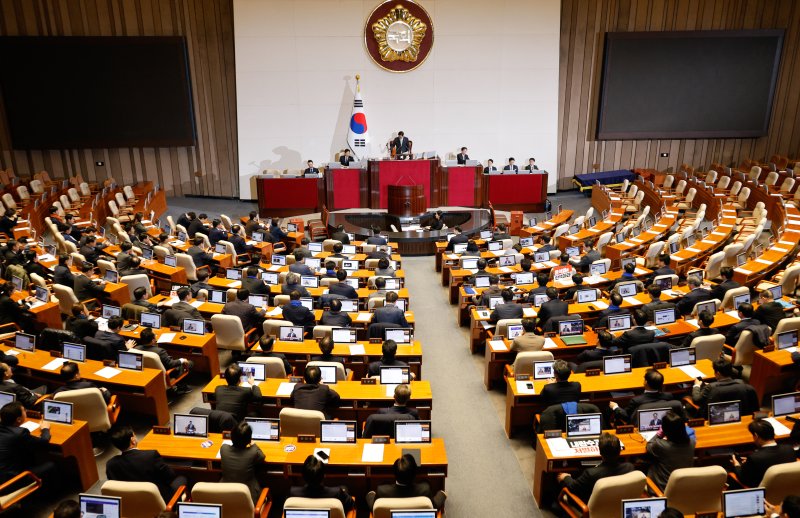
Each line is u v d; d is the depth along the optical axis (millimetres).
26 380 8203
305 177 19578
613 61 21719
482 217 18516
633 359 7699
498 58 21156
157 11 20703
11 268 11078
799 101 22953
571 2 21375
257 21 20406
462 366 9789
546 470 6012
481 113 21547
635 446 5961
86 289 10680
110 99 20859
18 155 21703
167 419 7840
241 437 5527
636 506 4883
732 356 8305
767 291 9000
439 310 12273
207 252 13469
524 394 7113
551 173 22391
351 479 5934
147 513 5168
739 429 6199
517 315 9242
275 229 15641
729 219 15352
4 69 20219
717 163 23500
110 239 16250
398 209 17438
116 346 8070
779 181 20656
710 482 5133
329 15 20469
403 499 4875
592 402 7156
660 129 22594
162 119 21250
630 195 20359
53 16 20438
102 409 6879
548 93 21609
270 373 7418
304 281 11070
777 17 22125
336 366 7328
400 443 6055
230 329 8922
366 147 21359
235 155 22109
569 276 11211
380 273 11422
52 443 6172
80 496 5070
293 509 4898
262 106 21094
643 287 10602
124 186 21656
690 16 21953
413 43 20766
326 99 21109
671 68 21953
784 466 5102
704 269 12641
